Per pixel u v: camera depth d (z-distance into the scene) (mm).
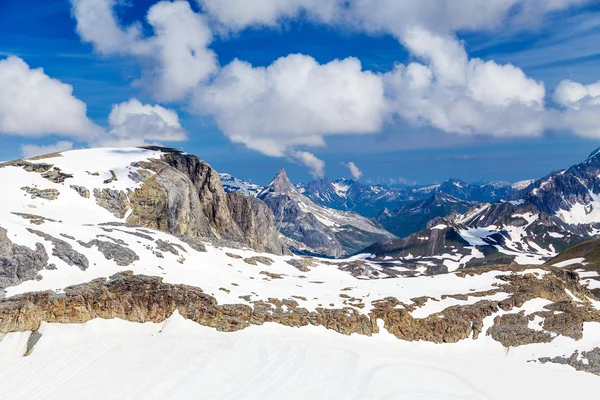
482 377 78750
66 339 76938
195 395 64062
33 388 64438
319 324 90688
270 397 64438
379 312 96688
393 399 66375
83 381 66562
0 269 81000
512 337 96062
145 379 67562
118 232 110312
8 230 89000
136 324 85000
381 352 84562
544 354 91750
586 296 120562
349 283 118375
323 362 75688
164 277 93500
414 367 78500
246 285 102750
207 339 80562
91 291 84562
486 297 109188
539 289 112688
